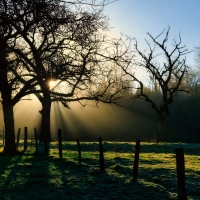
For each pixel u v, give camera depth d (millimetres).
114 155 20531
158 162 17188
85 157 18922
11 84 21094
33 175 13477
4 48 19188
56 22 16281
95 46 20453
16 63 22547
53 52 20484
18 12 13961
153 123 71188
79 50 20203
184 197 8617
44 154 20859
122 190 11164
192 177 13000
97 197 10430
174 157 19562
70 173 13977
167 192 10555
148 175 13297
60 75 20109
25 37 19125
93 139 66875
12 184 12062
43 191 11195
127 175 13227
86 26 18812
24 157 19141
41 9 14523
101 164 14273
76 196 10578
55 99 34812
